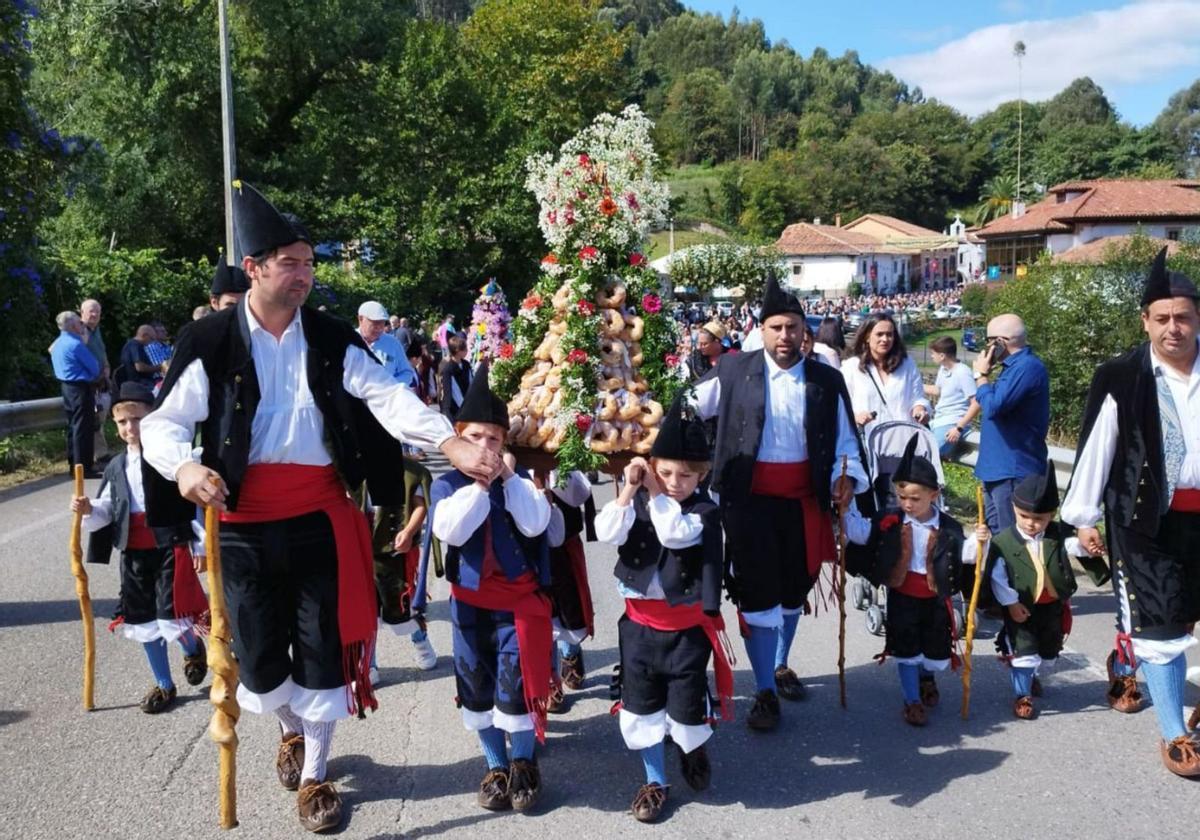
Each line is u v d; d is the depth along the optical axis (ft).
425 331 95.55
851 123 512.63
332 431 12.73
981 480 23.65
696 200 379.35
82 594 16.75
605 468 15.46
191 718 16.62
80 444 40.37
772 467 16.53
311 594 12.75
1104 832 12.84
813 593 24.81
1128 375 14.92
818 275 249.14
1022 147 435.12
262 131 103.45
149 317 63.62
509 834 12.96
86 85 84.79
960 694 18.07
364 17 103.76
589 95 159.63
